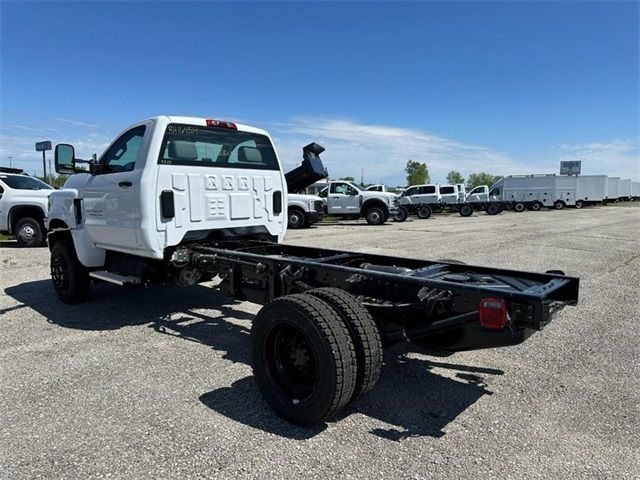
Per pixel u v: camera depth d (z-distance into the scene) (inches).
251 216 222.4
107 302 244.8
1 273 332.8
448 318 127.1
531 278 144.7
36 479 98.9
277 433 117.9
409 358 169.3
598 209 1663.4
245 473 101.2
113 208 201.8
